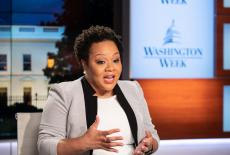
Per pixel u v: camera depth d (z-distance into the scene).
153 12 4.54
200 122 4.76
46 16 5.77
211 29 4.64
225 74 4.68
